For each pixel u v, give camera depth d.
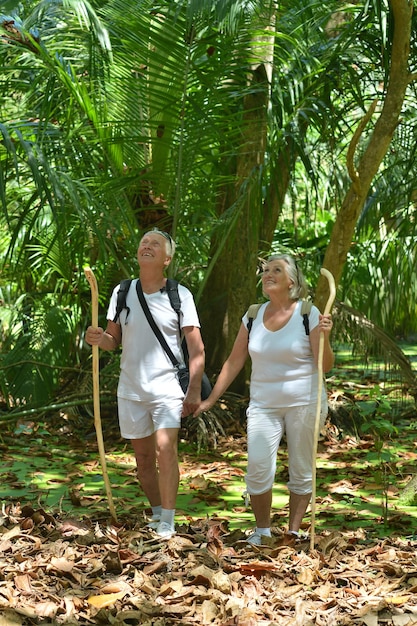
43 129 6.90
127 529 4.86
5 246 9.71
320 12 7.51
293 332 4.64
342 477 6.47
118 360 8.16
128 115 7.11
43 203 6.83
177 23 6.53
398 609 3.79
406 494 5.73
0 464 6.70
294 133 7.95
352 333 8.08
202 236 7.54
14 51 7.38
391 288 10.58
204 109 6.82
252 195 7.54
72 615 3.64
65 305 9.24
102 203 7.13
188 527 4.88
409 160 8.38
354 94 7.82
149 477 5.07
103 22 6.63
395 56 6.62
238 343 4.87
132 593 3.90
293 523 4.76
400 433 7.96
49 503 5.56
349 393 8.59
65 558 4.25
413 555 4.46
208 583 3.98
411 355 12.15
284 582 4.08
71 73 7.08
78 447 7.39
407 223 9.18
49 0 6.18
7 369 8.53
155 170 7.03
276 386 4.66
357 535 4.87
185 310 4.85
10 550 4.37
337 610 3.80
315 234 11.96
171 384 4.84
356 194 6.86
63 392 8.49
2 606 3.67
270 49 7.53
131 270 7.71
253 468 4.66
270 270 4.68
